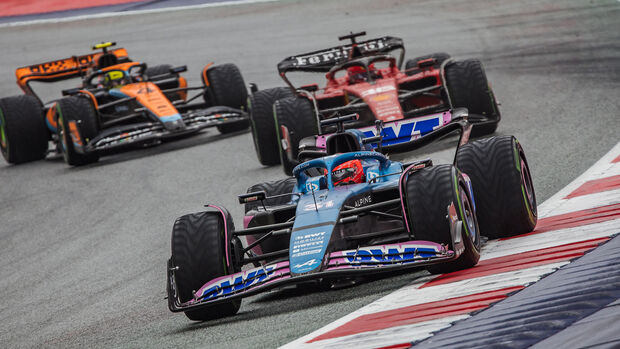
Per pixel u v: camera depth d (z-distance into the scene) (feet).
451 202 84.43
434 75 178.40
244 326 82.99
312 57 187.01
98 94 219.20
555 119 178.29
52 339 97.40
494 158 97.14
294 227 86.63
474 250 85.76
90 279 124.16
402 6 382.42
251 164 184.75
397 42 193.47
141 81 222.28
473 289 75.92
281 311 86.79
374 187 95.96
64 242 149.48
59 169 212.64
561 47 274.57
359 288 89.97
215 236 89.40
